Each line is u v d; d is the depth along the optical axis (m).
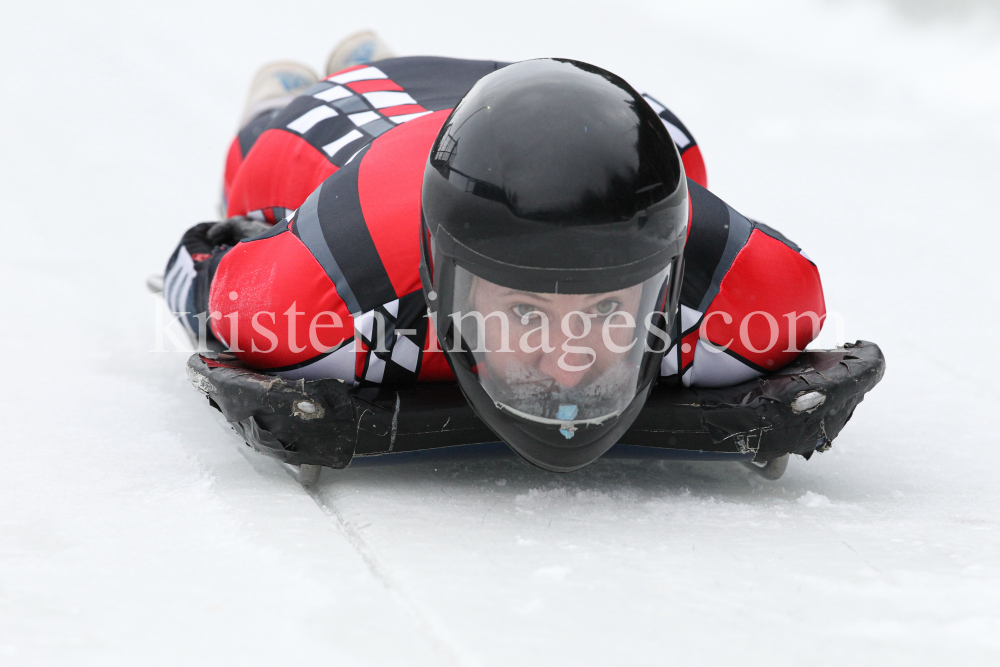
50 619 7.72
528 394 9.31
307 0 51.41
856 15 46.78
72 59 40.22
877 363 10.73
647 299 9.16
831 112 33.38
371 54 21.59
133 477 10.71
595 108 9.03
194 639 7.46
